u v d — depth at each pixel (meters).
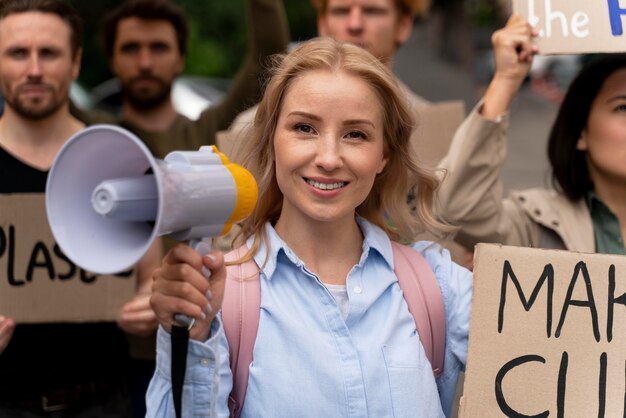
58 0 4.79
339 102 3.14
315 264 3.30
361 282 3.27
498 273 3.26
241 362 3.10
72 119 4.89
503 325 3.23
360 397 3.06
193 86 14.65
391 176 3.53
